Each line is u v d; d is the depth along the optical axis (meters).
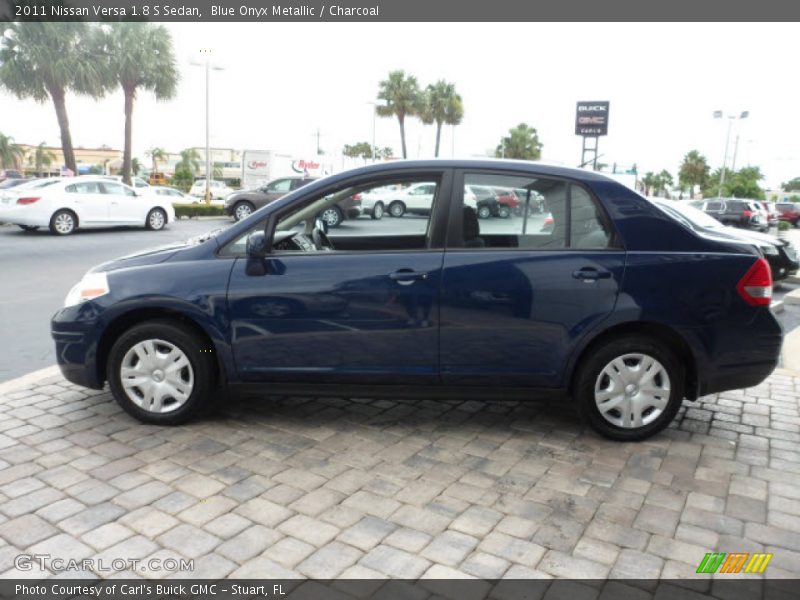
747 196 57.69
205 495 3.34
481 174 3.97
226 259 4.05
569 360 3.92
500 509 3.24
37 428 4.16
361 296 3.90
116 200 17.78
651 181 87.62
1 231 17.47
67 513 3.14
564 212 3.91
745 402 4.88
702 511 3.26
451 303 3.87
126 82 29.03
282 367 4.03
